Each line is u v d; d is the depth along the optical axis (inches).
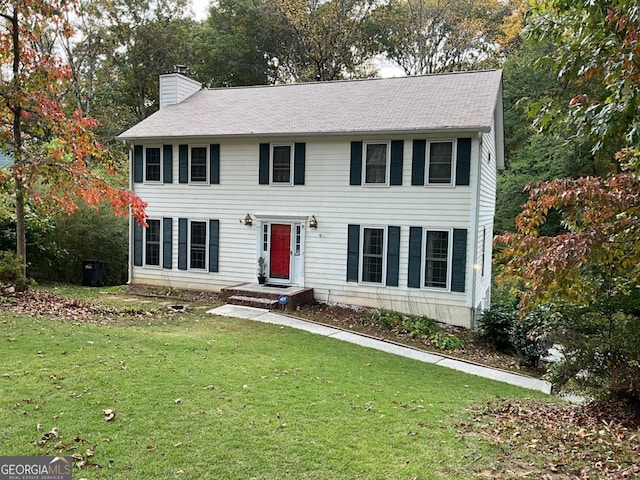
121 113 1240.2
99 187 418.3
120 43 1206.9
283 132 547.2
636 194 174.2
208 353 307.1
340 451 177.3
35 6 413.1
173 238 632.4
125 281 752.3
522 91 851.4
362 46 1302.9
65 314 385.4
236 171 593.3
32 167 402.3
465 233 494.9
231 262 603.5
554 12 222.5
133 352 288.4
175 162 622.2
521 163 821.9
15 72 418.6
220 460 164.1
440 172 504.1
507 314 449.4
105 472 150.9
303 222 562.9
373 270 538.6
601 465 176.7
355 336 429.7
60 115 434.0
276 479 153.9
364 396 250.7
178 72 719.7
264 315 486.0
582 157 720.3
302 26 1243.8
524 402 282.8
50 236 659.4
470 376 342.3
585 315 257.9
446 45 1226.6
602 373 251.3
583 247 164.1
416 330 464.8
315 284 563.8
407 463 170.6
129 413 197.3
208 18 1373.0
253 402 222.7
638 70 161.8
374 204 531.2
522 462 177.2
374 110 558.3
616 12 171.2
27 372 234.7
